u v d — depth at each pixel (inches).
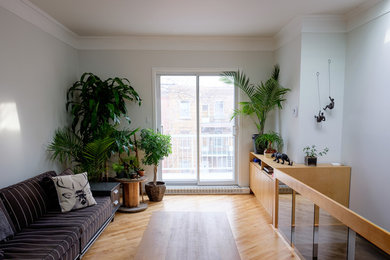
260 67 164.7
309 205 85.2
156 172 154.8
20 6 102.3
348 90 122.6
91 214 97.3
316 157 121.6
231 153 176.1
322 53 125.3
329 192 120.1
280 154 128.6
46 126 123.8
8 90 97.2
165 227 87.2
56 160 133.1
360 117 113.3
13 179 99.8
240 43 162.4
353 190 117.7
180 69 163.8
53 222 89.3
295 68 131.9
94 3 106.8
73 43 153.7
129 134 147.9
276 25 136.1
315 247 81.0
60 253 72.1
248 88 161.8
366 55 109.3
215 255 69.9
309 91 126.5
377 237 54.1
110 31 145.9
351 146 119.8
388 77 96.8
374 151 104.4
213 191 166.1
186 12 117.5
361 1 105.3
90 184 129.2
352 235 63.6
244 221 125.3
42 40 120.4
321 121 127.3
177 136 173.6
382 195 100.0
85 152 132.3
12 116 99.3
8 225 77.1
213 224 89.5
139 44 161.0
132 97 163.8
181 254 70.3
